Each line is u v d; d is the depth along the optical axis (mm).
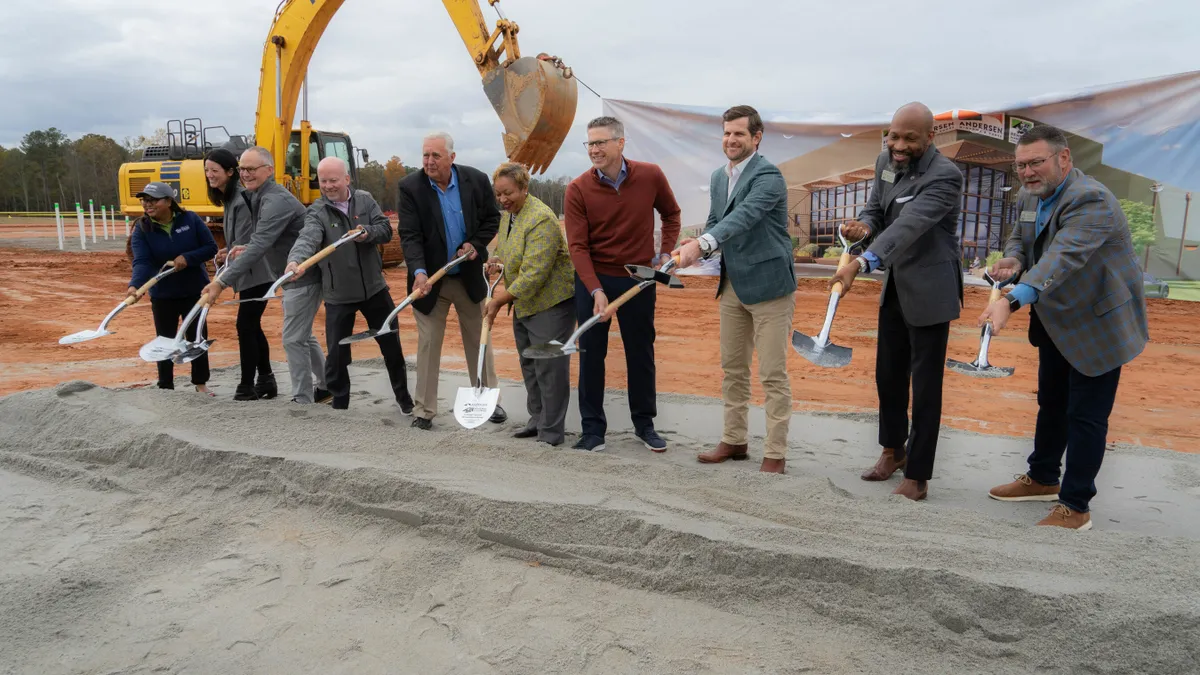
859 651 2398
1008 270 3605
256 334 5676
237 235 5582
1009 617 2408
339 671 2350
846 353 3434
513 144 9133
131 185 17781
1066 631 2328
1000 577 2537
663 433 5309
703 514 3076
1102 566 2648
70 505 3615
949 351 9000
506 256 4625
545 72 8766
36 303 12688
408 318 11773
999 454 4891
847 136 9484
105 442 4180
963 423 5906
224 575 2934
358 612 2680
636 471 3658
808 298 12891
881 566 2590
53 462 4066
